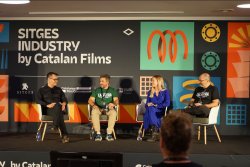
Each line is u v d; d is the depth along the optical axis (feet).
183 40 27.02
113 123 24.12
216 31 26.89
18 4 22.17
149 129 26.43
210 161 19.11
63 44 27.37
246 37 26.76
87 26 27.32
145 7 23.00
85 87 27.27
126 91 27.12
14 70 27.43
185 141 6.22
